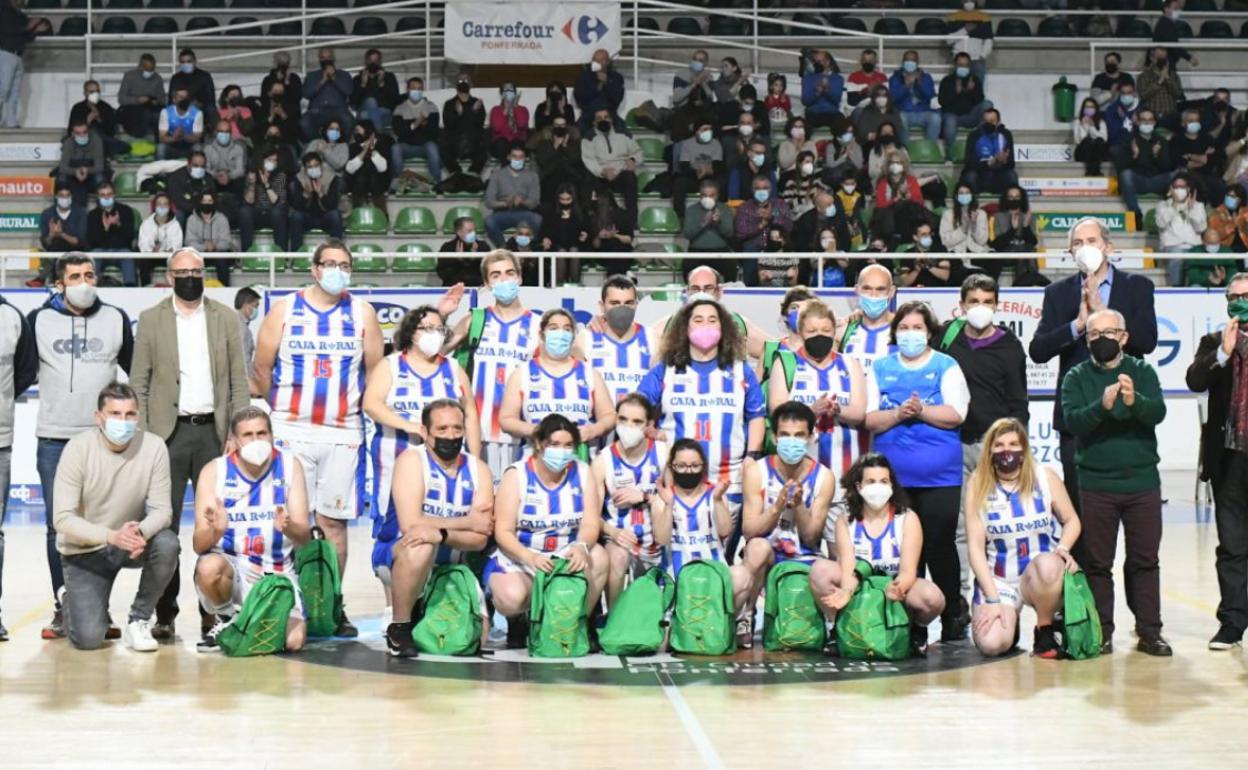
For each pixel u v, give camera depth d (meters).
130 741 5.53
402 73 19.73
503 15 18.08
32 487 14.19
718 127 17.31
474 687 6.43
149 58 18.17
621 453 7.55
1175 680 6.63
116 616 8.23
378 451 7.70
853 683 6.55
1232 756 5.36
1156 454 7.36
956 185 17.17
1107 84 18.92
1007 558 7.34
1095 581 7.40
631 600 7.28
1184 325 14.05
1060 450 7.84
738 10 20.23
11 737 5.59
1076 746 5.49
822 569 7.24
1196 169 17.84
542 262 13.53
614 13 18.16
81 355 7.65
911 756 5.34
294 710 6.00
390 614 7.68
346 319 7.78
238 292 12.55
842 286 14.96
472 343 8.20
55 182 17.19
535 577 7.20
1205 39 20.39
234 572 7.29
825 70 18.47
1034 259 15.85
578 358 7.92
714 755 5.34
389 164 17.27
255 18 20.14
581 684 6.50
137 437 7.36
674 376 7.77
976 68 18.92
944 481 7.61
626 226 15.80
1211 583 9.46
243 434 7.16
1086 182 18.39
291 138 17.28
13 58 19.02
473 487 7.29
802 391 7.82
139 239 15.78
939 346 8.11
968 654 7.26
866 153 17.42
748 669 6.86
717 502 7.53
